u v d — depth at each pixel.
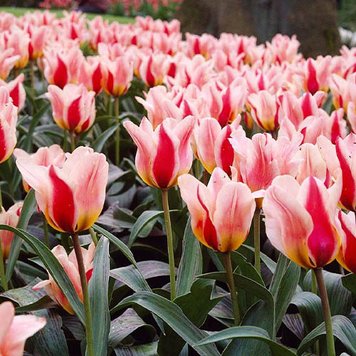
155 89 2.71
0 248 2.49
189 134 2.16
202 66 3.80
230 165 2.26
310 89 4.17
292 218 1.63
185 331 1.91
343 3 20.52
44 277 2.74
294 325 2.35
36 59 5.38
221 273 1.98
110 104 4.64
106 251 2.05
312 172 1.99
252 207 1.83
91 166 1.74
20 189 3.99
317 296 2.20
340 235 1.66
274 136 3.20
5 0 21.84
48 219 1.77
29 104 5.30
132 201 3.79
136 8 18.42
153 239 3.16
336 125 2.71
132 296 1.97
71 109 3.24
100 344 1.94
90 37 7.10
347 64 4.72
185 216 2.87
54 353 2.14
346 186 1.93
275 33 8.80
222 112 2.97
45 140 4.40
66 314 2.34
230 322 2.34
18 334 1.14
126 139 4.46
